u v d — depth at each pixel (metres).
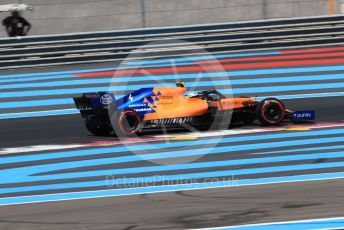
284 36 69.69
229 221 25.75
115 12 84.50
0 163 38.50
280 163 35.94
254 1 86.69
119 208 28.33
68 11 83.31
